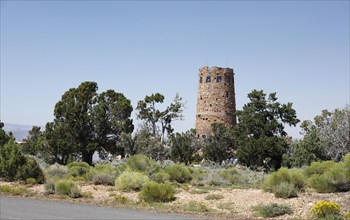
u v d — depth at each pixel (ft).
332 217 51.88
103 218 49.67
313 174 79.97
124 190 82.53
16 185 87.30
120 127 215.51
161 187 70.49
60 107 209.36
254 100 207.21
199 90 295.69
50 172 111.65
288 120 205.98
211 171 129.08
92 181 95.96
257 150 178.81
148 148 192.03
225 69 293.02
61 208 57.31
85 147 206.80
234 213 58.95
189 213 58.23
